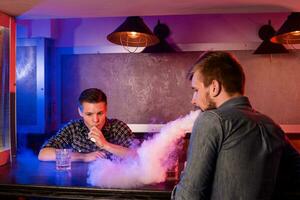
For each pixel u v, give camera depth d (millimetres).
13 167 2127
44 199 1782
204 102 1280
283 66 3770
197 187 1147
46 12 2621
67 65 3994
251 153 1151
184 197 1148
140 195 1575
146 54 3904
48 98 3910
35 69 3793
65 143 2578
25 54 3801
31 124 3807
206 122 1185
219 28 3875
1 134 2330
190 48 3855
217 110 1212
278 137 1210
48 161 2326
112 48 3928
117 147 2262
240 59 3832
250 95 3824
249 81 3818
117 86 3949
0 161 2211
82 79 3979
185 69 3869
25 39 3791
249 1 2430
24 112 3812
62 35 4008
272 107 3799
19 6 2299
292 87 3766
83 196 1623
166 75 3889
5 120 2352
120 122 2660
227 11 2740
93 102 2363
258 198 1159
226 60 1255
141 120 3932
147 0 2336
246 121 1176
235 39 3867
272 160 1186
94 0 2324
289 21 2766
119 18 3980
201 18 3881
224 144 1157
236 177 1149
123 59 3934
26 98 3805
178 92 3879
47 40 3879
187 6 2551
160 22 3906
